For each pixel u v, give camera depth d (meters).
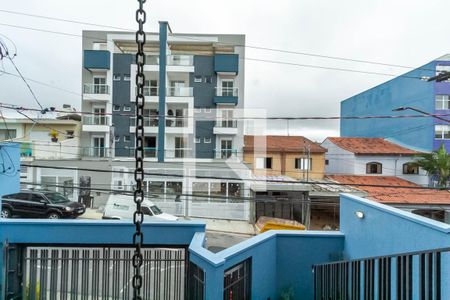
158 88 23.47
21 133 26.17
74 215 17.91
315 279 6.24
